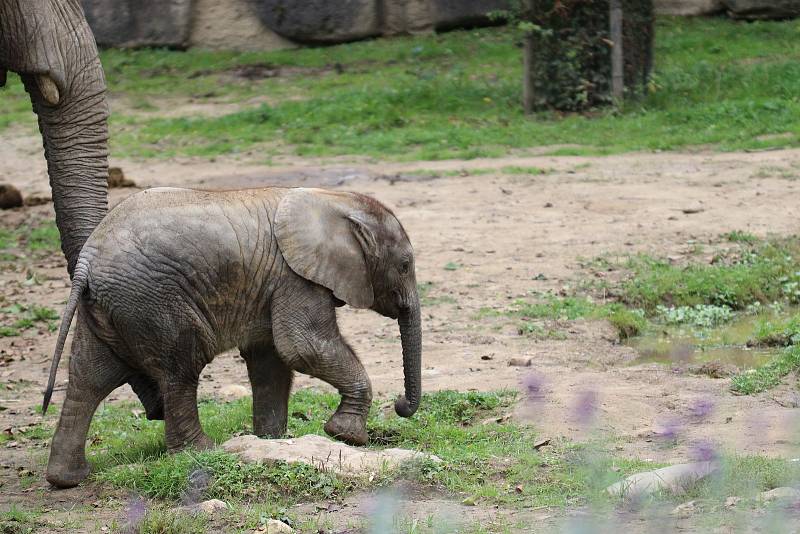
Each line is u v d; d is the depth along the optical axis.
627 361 14.07
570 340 15.04
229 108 35.97
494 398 11.77
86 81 12.42
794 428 10.05
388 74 37.81
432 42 40.75
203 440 9.92
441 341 15.09
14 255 21.12
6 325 16.80
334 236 9.98
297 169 27.73
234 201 9.93
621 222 21.23
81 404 9.84
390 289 10.43
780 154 26.06
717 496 8.06
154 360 9.68
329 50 41.62
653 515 7.78
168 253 9.56
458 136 30.05
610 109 31.39
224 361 15.02
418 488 8.91
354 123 32.59
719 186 23.61
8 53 12.23
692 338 15.35
